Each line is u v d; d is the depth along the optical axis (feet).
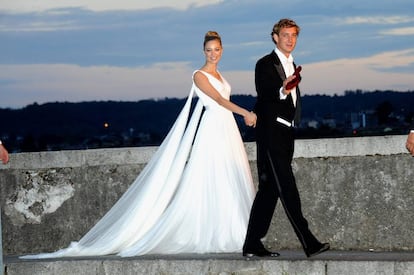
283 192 26.27
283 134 26.55
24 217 31.65
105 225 29.84
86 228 31.22
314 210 28.94
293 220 26.23
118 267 27.63
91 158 31.12
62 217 31.40
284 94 26.25
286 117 26.58
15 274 28.55
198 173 29.12
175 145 29.43
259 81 26.76
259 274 26.45
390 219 28.43
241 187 29.09
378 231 28.50
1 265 25.26
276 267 26.30
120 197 30.91
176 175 29.27
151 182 29.30
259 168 26.89
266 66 26.71
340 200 28.73
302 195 28.99
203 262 26.91
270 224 29.27
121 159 30.83
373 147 28.48
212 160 29.14
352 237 28.68
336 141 28.73
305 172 28.99
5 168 31.81
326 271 25.91
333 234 28.81
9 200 31.73
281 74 26.68
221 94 28.96
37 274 28.35
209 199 28.94
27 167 31.60
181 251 28.78
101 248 29.17
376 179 28.50
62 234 31.40
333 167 28.81
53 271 28.22
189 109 29.53
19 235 31.71
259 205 26.91
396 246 28.37
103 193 31.04
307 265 26.08
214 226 28.78
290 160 26.78
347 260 25.90
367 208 28.58
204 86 28.86
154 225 29.12
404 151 28.27
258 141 26.84
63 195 31.40
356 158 28.63
